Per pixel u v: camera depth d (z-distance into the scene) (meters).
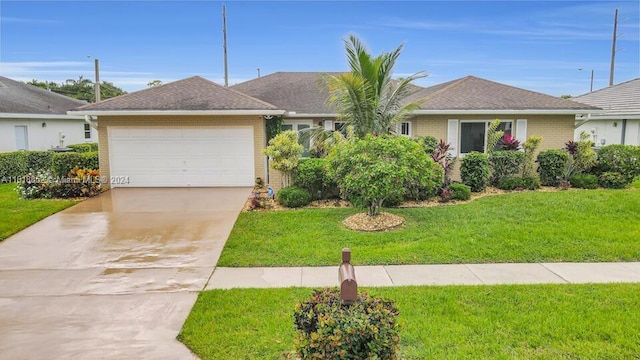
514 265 7.32
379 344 3.58
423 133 15.89
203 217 10.81
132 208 11.87
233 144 14.99
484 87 17.50
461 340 4.75
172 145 15.02
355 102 13.42
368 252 7.98
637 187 14.15
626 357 4.39
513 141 14.69
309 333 3.83
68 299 6.16
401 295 6.02
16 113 19.84
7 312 5.75
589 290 6.14
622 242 8.29
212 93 15.72
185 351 4.69
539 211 10.52
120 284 6.72
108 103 14.84
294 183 12.63
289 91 21.02
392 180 9.47
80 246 8.66
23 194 13.32
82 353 4.68
